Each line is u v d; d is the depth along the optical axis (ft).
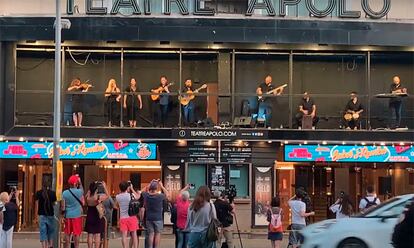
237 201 74.33
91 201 50.98
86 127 74.95
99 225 51.11
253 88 78.02
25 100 77.10
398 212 36.94
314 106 77.61
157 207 52.44
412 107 79.00
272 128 76.28
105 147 74.90
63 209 51.37
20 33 73.77
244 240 71.87
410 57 79.56
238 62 78.13
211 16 74.23
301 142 75.56
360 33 75.00
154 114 76.95
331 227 38.47
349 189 78.69
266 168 75.51
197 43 75.46
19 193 75.87
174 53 77.82
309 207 65.46
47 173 76.43
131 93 76.28
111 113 76.38
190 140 74.23
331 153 75.82
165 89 76.95
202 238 41.50
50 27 73.61
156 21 73.72
